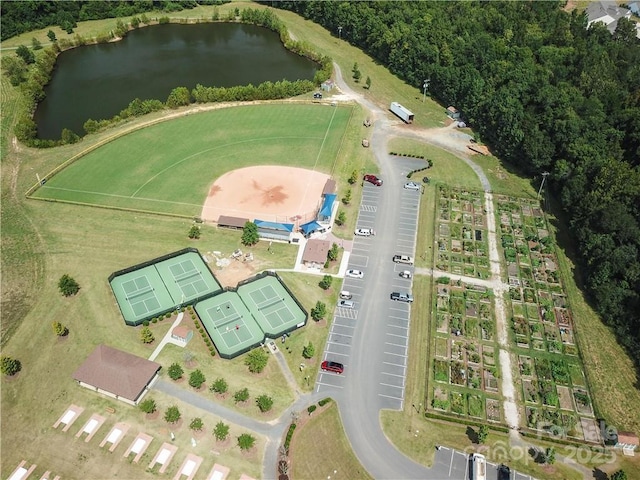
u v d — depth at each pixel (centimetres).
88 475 11269
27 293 15150
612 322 14750
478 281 16025
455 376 13338
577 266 16662
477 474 11325
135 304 14900
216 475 11269
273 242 17100
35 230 17262
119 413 12331
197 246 16800
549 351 14050
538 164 19475
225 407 12500
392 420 12450
